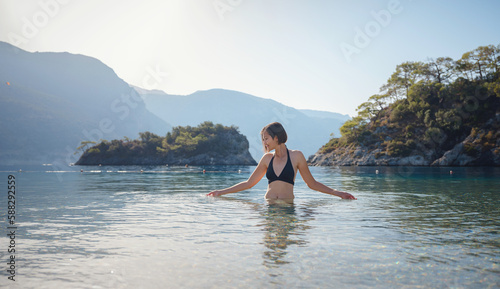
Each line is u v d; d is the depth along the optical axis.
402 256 2.41
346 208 4.84
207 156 149.88
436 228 3.40
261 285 1.86
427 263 2.25
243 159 155.88
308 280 1.94
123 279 1.97
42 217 4.19
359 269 2.13
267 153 6.31
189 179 16.75
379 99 107.06
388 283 1.89
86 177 19.47
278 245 2.71
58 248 2.66
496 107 76.38
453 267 2.17
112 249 2.63
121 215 4.32
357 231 3.25
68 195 7.25
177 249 2.62
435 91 89.75
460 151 71.56
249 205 5.18
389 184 11.63
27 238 3.02
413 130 86.75
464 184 11.55
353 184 11.65
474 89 80.00
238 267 2.17
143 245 2.75
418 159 77.81
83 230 3.37
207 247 2.67
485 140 70.75
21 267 2.19
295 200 5.80
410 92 95.00
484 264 2.23
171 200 6.05
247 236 3.05
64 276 2.02
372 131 95.50
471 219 3.96
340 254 2.45
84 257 2.41
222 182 13.55
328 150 101.75
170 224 3.67
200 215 4.26
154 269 2.14
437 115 81.56
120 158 154.25
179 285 1.87
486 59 83.69
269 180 6.12
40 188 9.73
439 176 19.98
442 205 5.29
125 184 12.05
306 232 3.20
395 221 3.79
